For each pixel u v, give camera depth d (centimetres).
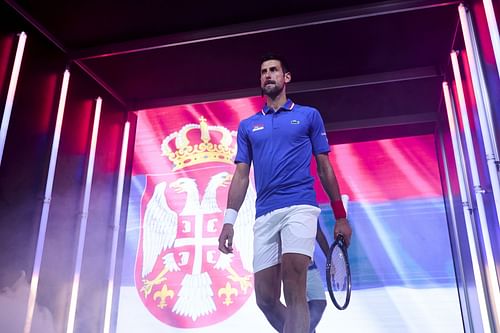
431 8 333
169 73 407
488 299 324
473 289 355
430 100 431
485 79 290
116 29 356
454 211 402
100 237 388
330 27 352
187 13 344
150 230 420
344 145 458
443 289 386
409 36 364
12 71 308
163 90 434
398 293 388
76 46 371
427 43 372
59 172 347
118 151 431
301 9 344
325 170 169
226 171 430
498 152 273
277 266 162
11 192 297
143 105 449
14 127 307
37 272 304
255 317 379
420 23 350
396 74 404
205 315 386
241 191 178
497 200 270
